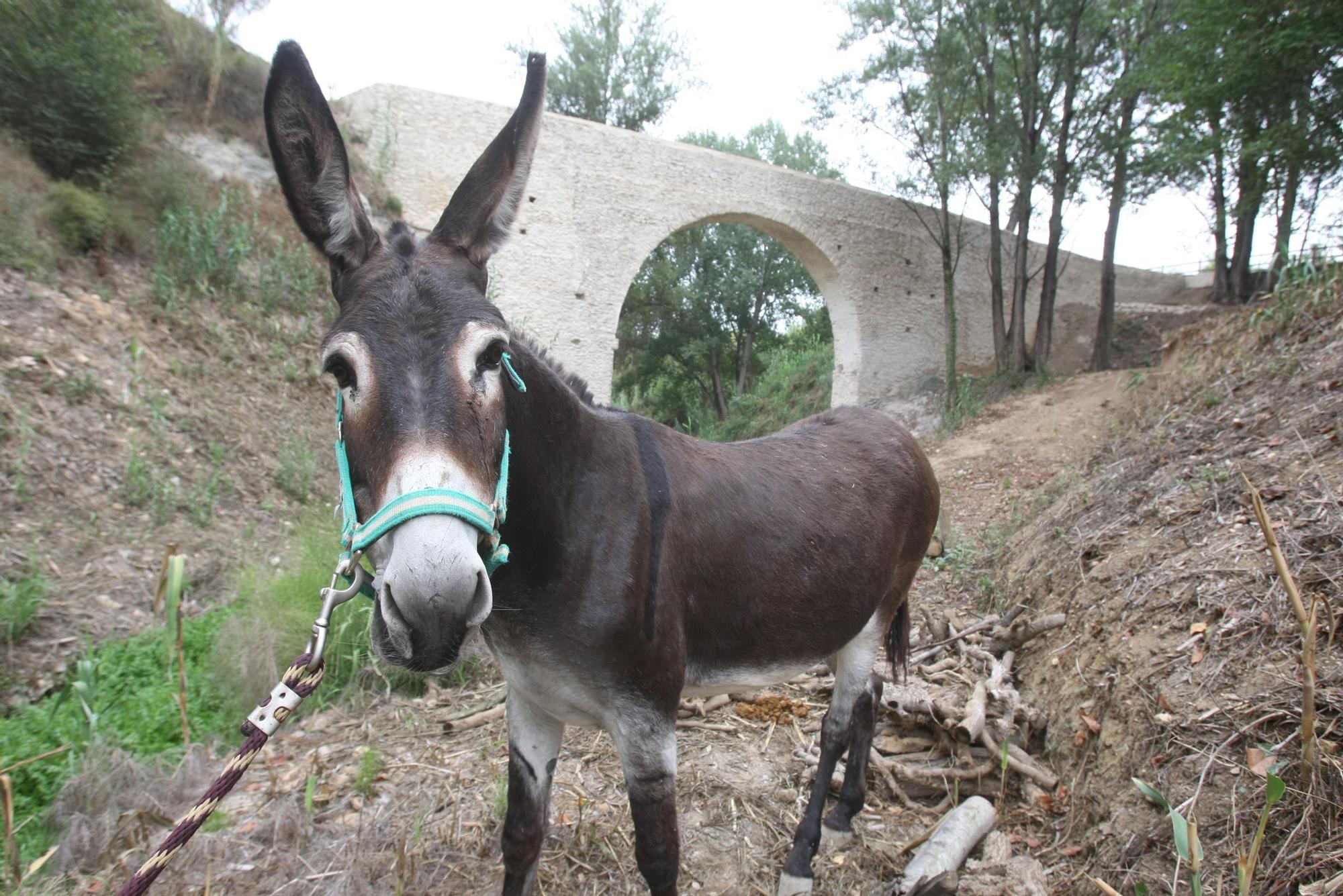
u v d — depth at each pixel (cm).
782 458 282
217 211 925
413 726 387
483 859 283
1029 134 1502
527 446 195
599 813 308
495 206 189
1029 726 342
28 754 345
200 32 1095
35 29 816
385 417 150
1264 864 204
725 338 2780
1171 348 799
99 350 692
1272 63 847
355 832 297
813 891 269
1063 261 2028
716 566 233
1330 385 423
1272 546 162
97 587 481
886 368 1775
